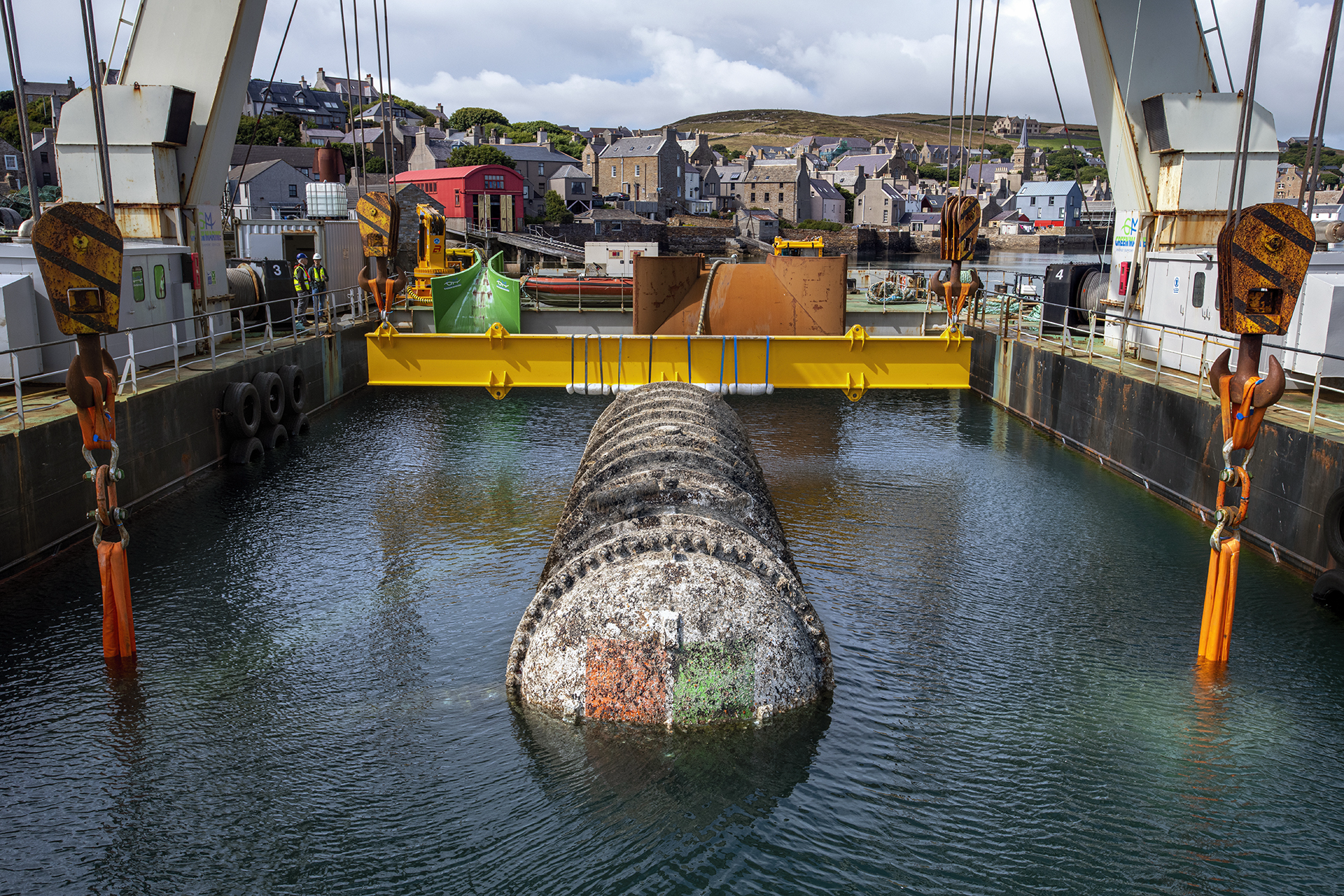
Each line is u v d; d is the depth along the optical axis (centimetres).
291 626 1037
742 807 697
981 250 15025
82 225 820
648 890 614
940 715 843
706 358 1481
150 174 1792
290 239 3034
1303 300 1409
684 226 11494
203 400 1648
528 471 1712
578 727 743
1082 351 2009
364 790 725
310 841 668
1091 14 1905
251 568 1214
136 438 1423
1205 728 833
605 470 964
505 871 632
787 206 14762
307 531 1366
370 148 12144
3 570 1128
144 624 1039
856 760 761
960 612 1085
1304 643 1002
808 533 1368
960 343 1474
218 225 2002
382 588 1151
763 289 1648
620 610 738
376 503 1504
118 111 1769
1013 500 1538
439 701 862
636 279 1661
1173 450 1509
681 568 752
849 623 1052
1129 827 691
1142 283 1931
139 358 1642
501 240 7919
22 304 1411
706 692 732
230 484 1611
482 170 8775
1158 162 1881
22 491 1160
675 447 991
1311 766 775
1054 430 2002
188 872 641
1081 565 1241
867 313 2700
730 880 622
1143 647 997
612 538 795
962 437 2036
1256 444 1287
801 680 761
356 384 2567
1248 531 1306
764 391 1491
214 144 1927
